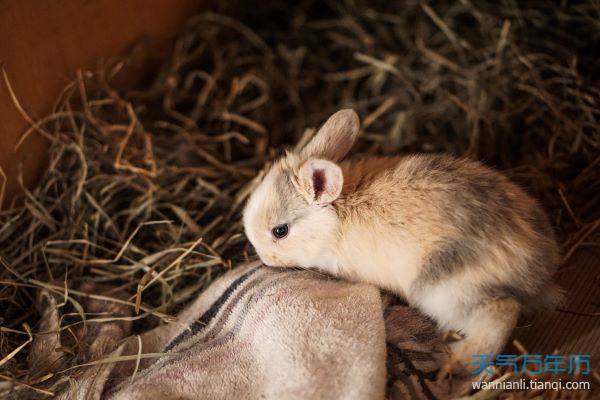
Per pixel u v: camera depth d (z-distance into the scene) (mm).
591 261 370
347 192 345
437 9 518
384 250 335
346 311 320
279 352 309
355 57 525
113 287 376
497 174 346
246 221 354
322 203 340
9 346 339
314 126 495
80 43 419
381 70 507
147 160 425
